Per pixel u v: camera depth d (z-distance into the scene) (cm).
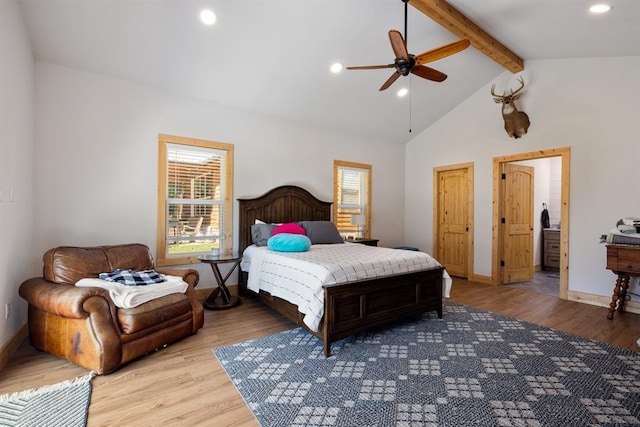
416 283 314
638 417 173
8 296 242
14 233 253
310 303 253
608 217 384
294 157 496
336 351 257
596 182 393
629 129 369
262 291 346
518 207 525
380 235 616
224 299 382
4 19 229
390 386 204
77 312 216
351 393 196
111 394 196
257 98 428
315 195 522
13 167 249
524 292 455
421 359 242
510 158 482
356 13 323
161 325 255
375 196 607
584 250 402
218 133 422
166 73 359
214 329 307
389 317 291
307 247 362
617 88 378
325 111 491
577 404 184
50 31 287
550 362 236
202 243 415
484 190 518
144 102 369
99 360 215
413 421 170
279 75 393
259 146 458
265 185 464
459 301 407
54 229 317
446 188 583
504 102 458
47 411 177
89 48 311
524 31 354
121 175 354
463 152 547
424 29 358
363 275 277
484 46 379
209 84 387
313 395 194
